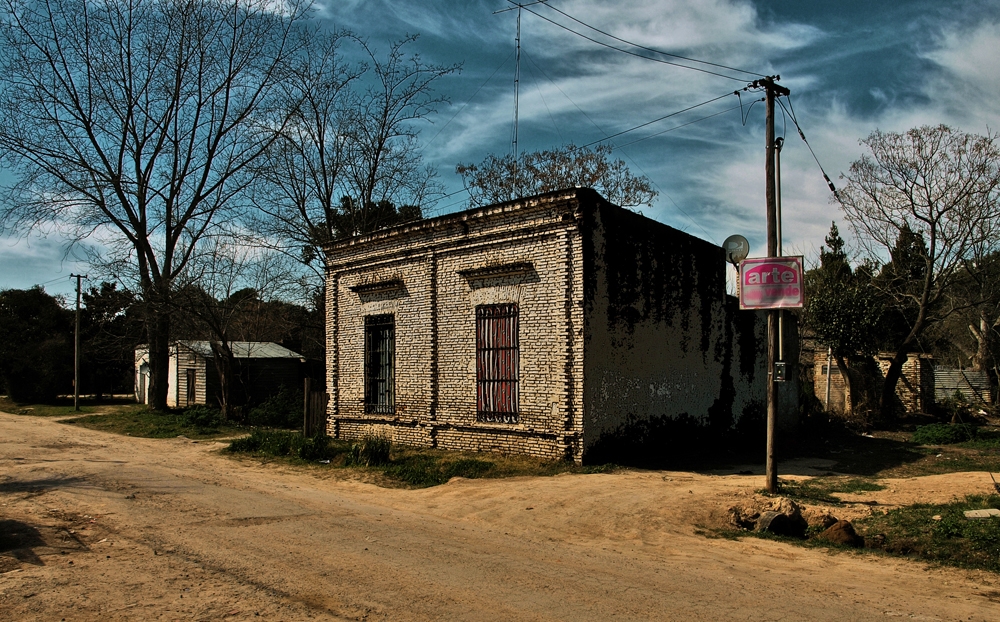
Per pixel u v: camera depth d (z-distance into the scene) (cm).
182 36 2841
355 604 532
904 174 2536
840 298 2662
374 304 1792
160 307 2648
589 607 531
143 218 2914
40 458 1578
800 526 888
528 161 3859
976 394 3069
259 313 3139
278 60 2847
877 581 644
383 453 1432
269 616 504
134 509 932
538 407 1379
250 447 1706
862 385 2725
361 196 2964
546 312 1374
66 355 4272
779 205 1502
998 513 834
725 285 1852
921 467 1515
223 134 2923
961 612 546
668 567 675
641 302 1504
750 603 551
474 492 1110
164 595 555
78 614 510
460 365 1545
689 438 1644
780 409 2059
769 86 1122
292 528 820
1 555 684
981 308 3172
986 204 2433
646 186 3734
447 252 1591
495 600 545
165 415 2773
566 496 1041
